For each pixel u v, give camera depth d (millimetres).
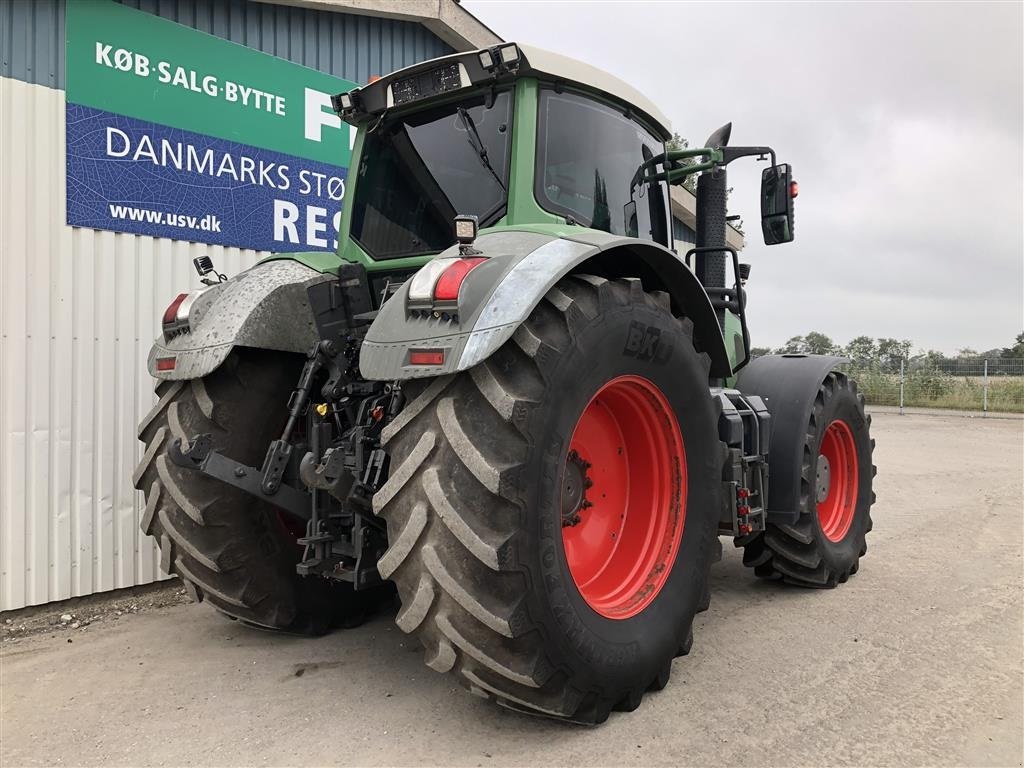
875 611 3770
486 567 2102
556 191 3014
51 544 3928
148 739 2439
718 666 3035
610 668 2402
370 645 3297
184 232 4488
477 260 2254
